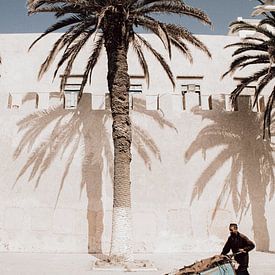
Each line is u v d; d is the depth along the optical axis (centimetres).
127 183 1295
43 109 1719
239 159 1750
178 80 2309
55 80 2258
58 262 1271
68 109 1723
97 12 1311
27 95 1734
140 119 1739
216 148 1748
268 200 1725
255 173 1745
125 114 1334
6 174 1653
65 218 1620
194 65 2344
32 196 1638
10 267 1140
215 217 1678
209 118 1780
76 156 1677
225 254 745
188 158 1722
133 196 1658
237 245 747
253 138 1784
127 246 1242
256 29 1642
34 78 2270
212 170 1722
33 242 1600
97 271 1094
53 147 1683
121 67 1347
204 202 1686
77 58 2272
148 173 1686
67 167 1664
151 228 1639
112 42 1354
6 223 1611
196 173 1711
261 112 1827
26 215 1622
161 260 1355
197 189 1695
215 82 2333
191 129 1756
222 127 1777
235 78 2352
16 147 1678
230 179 1722
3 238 1600
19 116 1708
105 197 1645
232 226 759
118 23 1326
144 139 1719
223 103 1808
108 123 1720
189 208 1673
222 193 1703
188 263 1274
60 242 1602
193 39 1477
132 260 1238
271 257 1430
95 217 1623
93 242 1603
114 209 1280
